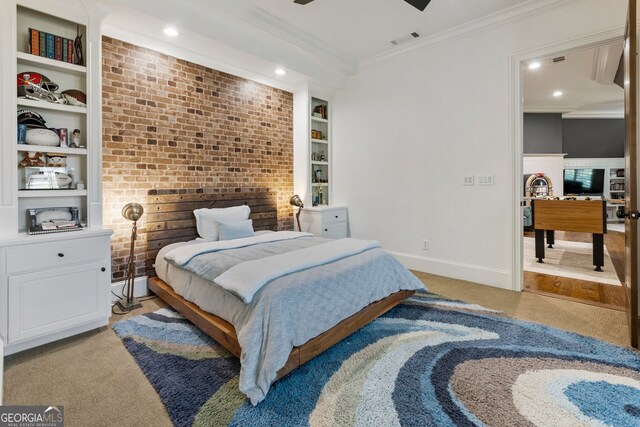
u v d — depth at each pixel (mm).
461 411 1475
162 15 2691
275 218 4332
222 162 3752
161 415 1487
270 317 1707
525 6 3008
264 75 4008
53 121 2494
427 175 3830
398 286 2574
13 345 2025
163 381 1729
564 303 2834
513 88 3152
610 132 8328
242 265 2080
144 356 1983
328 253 2393
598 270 3953
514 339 2152
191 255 2498
